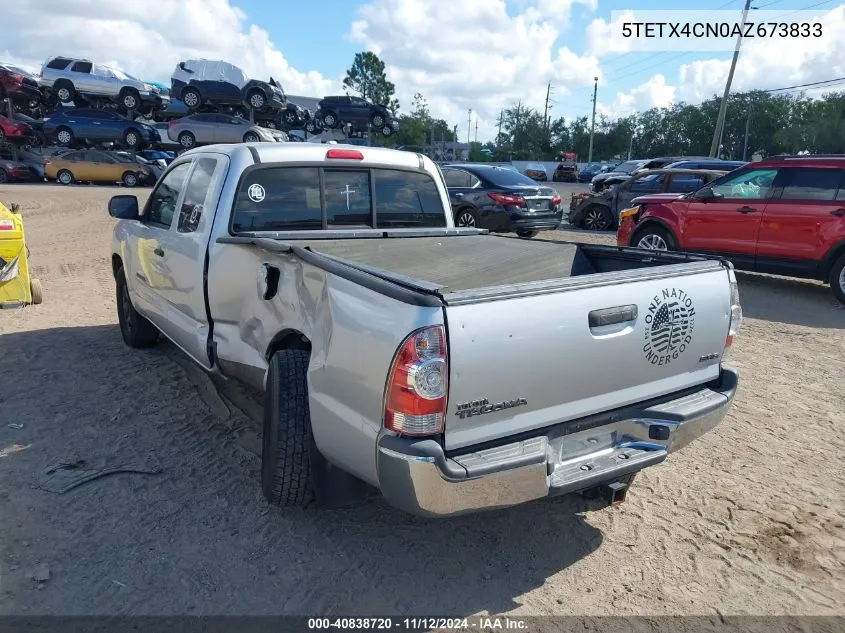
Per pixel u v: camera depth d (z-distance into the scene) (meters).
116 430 4.32
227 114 28.11
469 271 3.54
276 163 4.27
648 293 3.00
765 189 9.34
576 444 2.92
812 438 4.61
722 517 3.58
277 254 3.47
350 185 4.60
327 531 3.32
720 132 32.28
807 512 3.64
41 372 5.33
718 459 4.26
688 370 3.29
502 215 12.91
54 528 3.22
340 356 2.74
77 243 12.84
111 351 5.94
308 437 3.20
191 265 4.27
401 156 4.88
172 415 4.59
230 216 4.12
